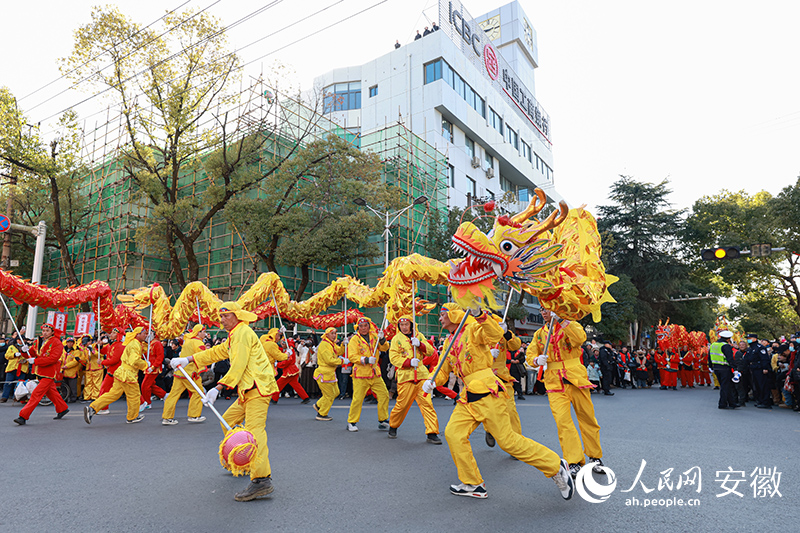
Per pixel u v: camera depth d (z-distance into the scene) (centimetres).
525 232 431
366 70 3931
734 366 1194
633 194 3466
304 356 1508
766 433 807
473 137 3938
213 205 2248
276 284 1128
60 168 2244
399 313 888
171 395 912
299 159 2164
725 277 3466
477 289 433
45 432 811
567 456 523
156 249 2475
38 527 379
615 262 3434
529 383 1609
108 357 1034
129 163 2381
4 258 2034
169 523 388
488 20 5362
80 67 2019
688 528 377
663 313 3478
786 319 4388
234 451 407
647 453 640
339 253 2056
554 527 378
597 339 2931
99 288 1109
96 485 495
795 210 2881
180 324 1052
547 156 5434
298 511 416
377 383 851
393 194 2262
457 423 465
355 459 615
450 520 393
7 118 2047
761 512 414
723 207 3469
